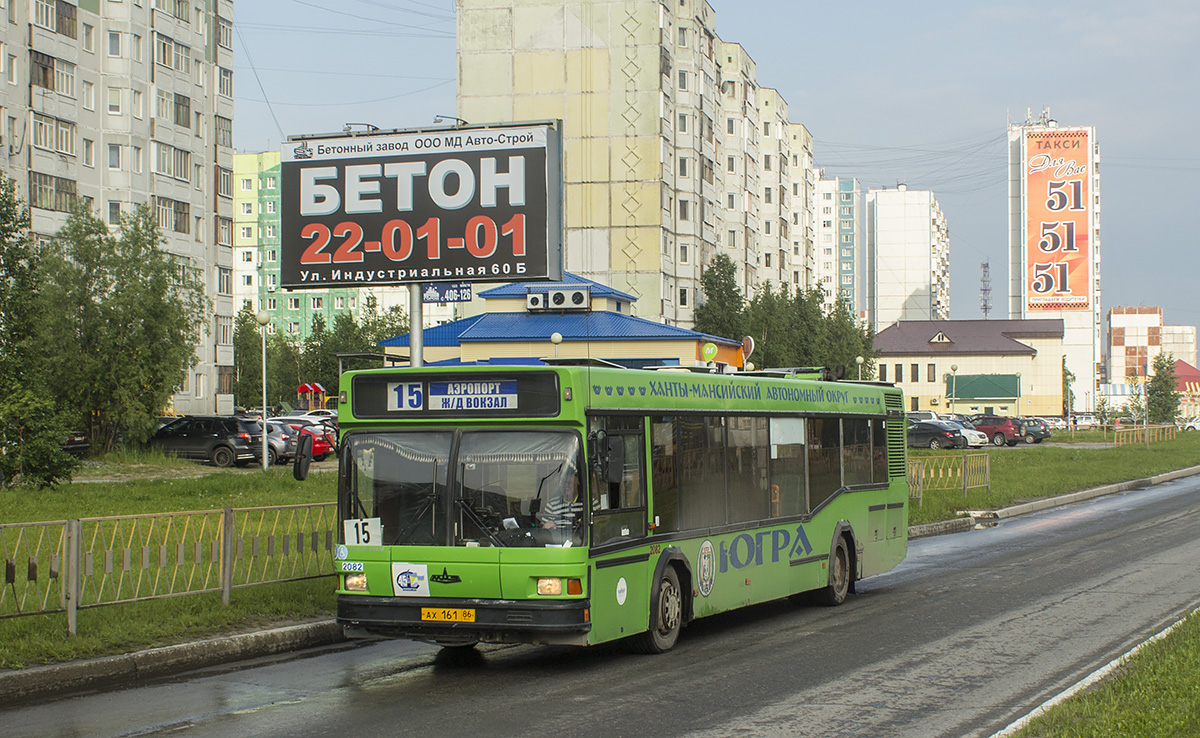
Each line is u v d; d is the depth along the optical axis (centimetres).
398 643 1209
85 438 4169
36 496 2461
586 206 7219
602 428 1047
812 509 1462
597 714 857
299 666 1070
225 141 7256
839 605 1509
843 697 916
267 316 3791
